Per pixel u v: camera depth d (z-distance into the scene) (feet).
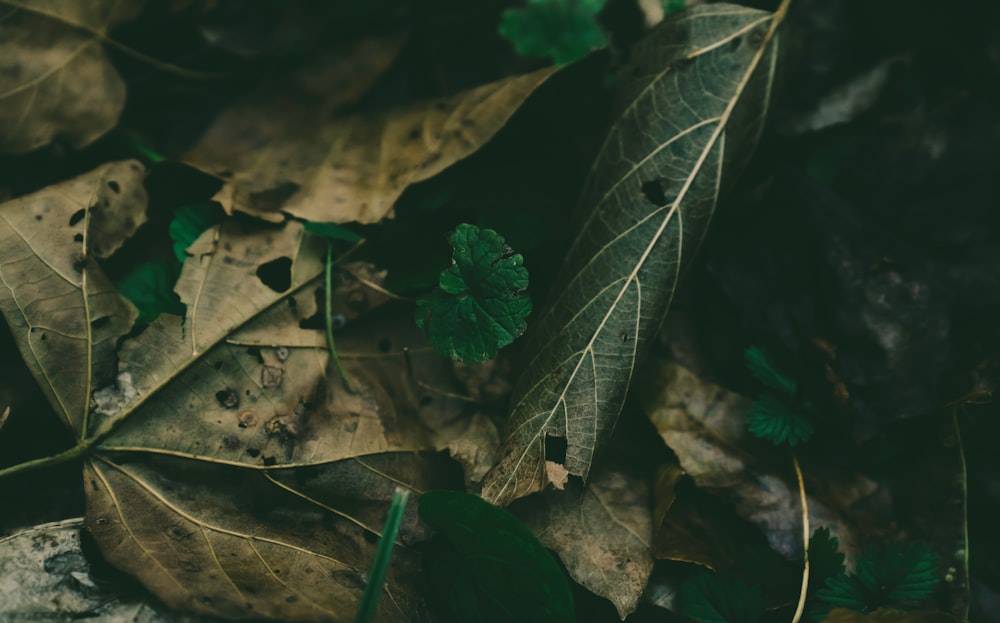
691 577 0.91
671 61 0.97
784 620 0.92
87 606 0.84
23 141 0.98
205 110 1.06
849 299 0.97
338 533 0.89
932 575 0.90
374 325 0.96
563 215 1.01
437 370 0.97
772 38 0.97
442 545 0.92
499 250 0.89
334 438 0.91
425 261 0.98
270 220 0.96
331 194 0.98
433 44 1.10
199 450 0.89
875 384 0.96
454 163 0.98
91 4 1.00
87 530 0.86
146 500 0.87
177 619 0.85
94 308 0.90
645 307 0.93
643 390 0.98
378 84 1.08
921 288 0.98
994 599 0.94
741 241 1.01
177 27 1.05
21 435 0.91
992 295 0.98
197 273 0.93
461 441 0.94
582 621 0.92
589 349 0.92
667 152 0.95
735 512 0.95
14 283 0.89
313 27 1.08
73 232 0.92
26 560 0.85
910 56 1.05
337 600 0.85
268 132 1.03
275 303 0.93
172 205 0.99
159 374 0.90
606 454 0.96
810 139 1.04
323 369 0.93
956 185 1.01
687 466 0.95
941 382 0.97
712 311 1.01
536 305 0.98
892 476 0.97
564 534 0.92
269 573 0.86
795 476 0.96
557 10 1.07
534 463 0.90
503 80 1.01
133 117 1.05
